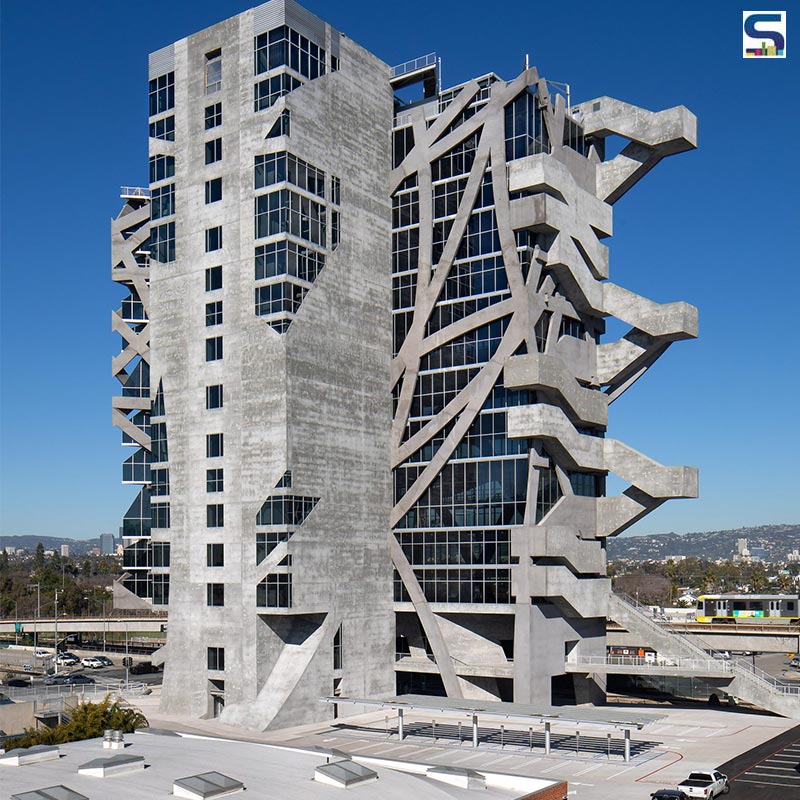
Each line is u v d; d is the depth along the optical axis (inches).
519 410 3029.0
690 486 3164.4
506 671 3038.9
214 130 3193.9
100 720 2273.6
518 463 3056.1
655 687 3619.6
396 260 3425.2
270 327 2965.1
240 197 3097.9
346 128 3265.3
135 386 3705.7
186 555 3105.3
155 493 3240.7
